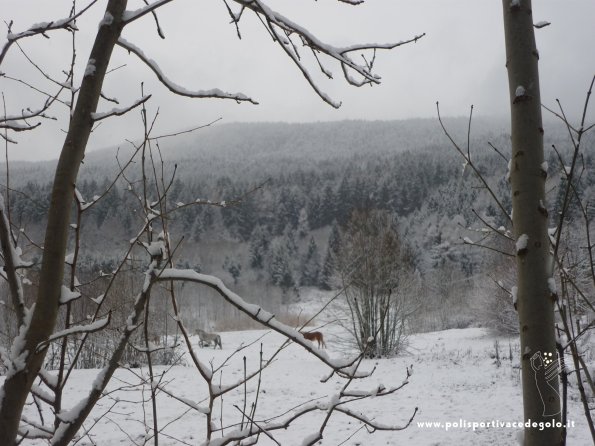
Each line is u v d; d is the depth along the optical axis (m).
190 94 1.97
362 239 17.98
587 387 9.94
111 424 8.31
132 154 2.05
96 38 1.70
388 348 17.59
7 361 1.53
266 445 7.59
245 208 83.69
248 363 16.27
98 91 1.68
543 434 1.58
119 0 1.73
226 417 9.20
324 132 189.62
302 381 13.20
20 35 1.86
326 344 18.53
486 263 24.47
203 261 76.62
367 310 17.38
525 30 1.78
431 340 23.45
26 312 1.61
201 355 17.72
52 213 1.57
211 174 116.44
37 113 2.06
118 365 1.72
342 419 9.09
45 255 1.55
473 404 10.22
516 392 11.16
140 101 1.84
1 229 1.64
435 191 81.06
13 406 1.48
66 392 10.34
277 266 66.88
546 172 1.71
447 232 61.84
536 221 1.67
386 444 7.71
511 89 1.78
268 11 2.04
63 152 1.61
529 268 1.66
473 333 25.34
